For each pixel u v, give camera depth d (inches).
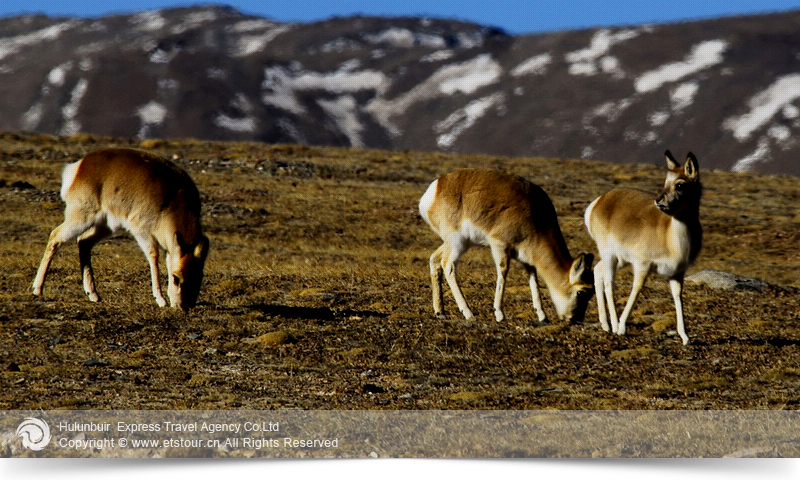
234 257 3442.4
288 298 2519.7
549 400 1707.7
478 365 1932.8
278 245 3848.4
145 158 2154.3
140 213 2111.2
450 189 2239.2
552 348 2050.9
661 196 1985.7
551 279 2222.0
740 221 4630.9
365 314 2324.1
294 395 1702.8
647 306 2615.7
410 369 1897.1
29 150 5423.2
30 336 1961.1
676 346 2103.8
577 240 4119.1
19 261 2923.2
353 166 5708.7
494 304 2420.0
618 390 1800.0
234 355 1937.7
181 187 2146.9
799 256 4067.4
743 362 1996.8
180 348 1956.2
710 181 5915.4
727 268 3754.9
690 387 1806.1
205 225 4052.7
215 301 2406.5
